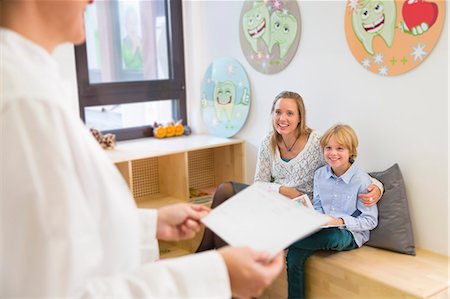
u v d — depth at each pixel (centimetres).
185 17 384
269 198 97
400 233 247
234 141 354
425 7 234
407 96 249
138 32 369
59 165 68
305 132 280
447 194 239
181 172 340
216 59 369
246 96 348
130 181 309
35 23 75
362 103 272
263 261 78
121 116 368
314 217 89
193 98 390
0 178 67
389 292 214
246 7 336
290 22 305
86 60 344
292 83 312
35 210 67
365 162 275
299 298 251
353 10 265
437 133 239
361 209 252
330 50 284
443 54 231
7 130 67
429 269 229
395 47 249
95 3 345
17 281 69
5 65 69
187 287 73
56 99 71
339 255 247
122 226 75
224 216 94
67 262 68
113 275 76
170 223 102
